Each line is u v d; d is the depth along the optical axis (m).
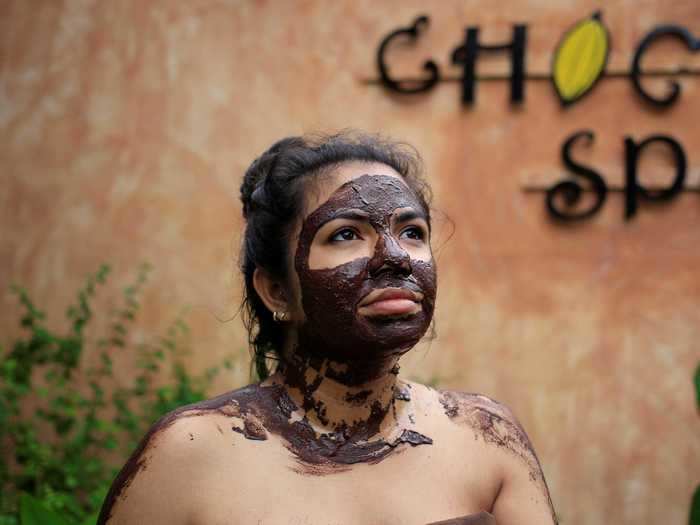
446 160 4.75
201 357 4.88
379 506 1.65
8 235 5.08
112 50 5.08
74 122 5.09
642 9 4.62
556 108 4.68
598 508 4.55
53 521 2.42
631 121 4.61
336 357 1.73
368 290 1.68
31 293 5.04
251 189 1.92
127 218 5.01
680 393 4.53
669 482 4.52
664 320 4.56
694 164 4.56
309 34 4.93
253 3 4.99
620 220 4.61
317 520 1.61
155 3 5.06
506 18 4.73
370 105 4.84
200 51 5.02
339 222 1.71
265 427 1.72
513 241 4.69
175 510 1.64
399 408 1.80
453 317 4.70
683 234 4.56
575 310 4.62
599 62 4.62
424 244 1.76
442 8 4.80
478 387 4.66
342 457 1.71
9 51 5.16
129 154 5.04
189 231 4.96
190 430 1.69
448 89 4.77
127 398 4.88
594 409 4.59
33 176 5.09
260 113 4.94
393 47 4.84
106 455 4.75
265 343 1.89
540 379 4.63
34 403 4.93
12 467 4.71
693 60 4.56
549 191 4.66
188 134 5.00
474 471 1.78
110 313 4.96
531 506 1.81
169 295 4.94
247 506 1.62
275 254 1.80
